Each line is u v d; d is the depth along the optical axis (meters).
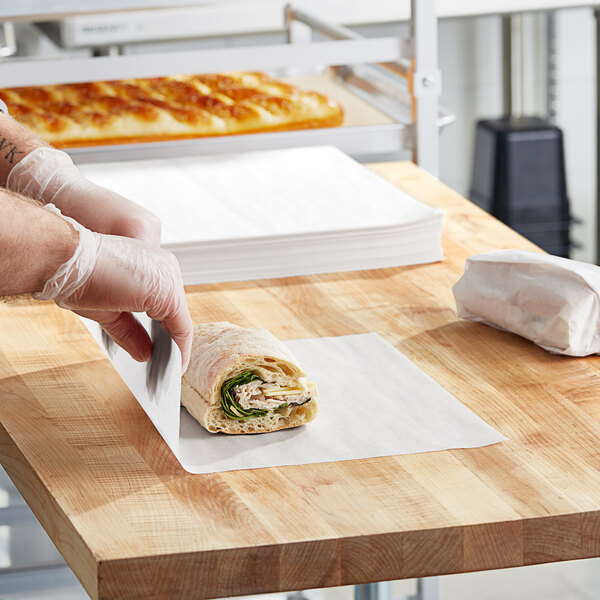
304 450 2.07
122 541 1.91
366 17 3.72
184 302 2.09
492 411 2.15
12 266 1.99
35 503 2.05
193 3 3.03
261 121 3.32
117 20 3.86
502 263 2.35
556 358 2.28
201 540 1.91
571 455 2.05
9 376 2.25
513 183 5.51
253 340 2.14
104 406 2.17
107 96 3.61
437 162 3.10
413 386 2.21
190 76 3.95
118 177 2.88
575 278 2.28
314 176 2.86
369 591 2.59
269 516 1.95
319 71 4.04
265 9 3.96
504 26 5.73
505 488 1.99
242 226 2.62
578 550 1.95
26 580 2.92
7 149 2.30
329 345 2.33
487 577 4.04
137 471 2.03
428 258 2.61
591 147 6.25
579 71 6.13
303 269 2.58
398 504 1.96
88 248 2.03
